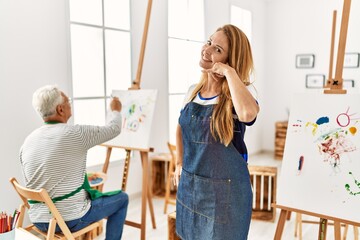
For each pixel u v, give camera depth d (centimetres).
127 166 276
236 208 144
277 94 612
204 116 145
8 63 248
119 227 214
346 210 150
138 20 351
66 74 287
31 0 257
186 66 438
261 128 628
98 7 314
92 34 311
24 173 187
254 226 299
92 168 311
